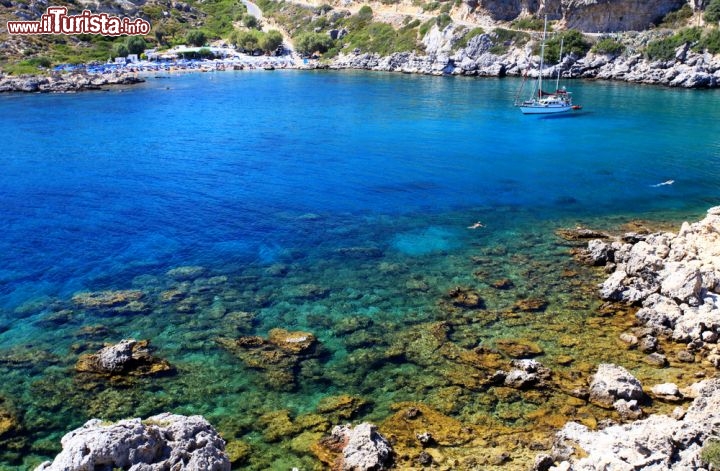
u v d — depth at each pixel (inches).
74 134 3100.4
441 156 2618.1
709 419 783.1
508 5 6013.8
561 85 4827.8
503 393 997.8
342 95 4483.3
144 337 1181.7
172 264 1519.4
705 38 4682.6
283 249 1617.9
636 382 978.1
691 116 3437.5
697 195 2078.0
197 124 3363.7
